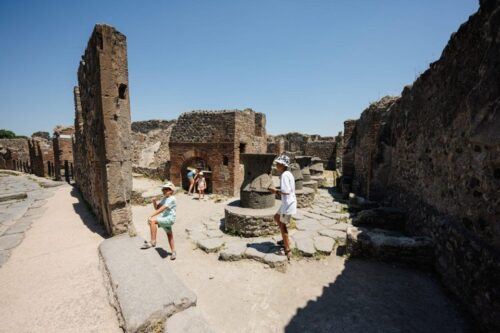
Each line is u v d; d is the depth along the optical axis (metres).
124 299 2.76
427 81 4.92
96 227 5.47
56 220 6.00
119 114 4.79
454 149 3.66
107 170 4.59
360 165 9.95
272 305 3.26
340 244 5.09
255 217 5.44
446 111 4.01
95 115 5.13
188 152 12.34
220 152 11.51
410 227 5.38
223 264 4.38
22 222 5.81
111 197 4.66
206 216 7.87
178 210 8.70
